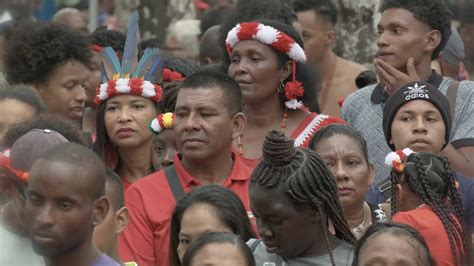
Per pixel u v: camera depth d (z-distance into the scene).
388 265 8.47
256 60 11.86
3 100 10.73
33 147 8.72
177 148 11.30
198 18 19.47
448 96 12.57
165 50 15.54
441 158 10.43
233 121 10.98
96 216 8.17
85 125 13.70
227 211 9.73
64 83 12.66
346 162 10.38
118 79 11.88
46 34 12.73
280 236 9.09
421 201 10.41
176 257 9.96
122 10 18.89
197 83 10.95
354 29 17.30
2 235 8.62
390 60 12.91
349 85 15.52
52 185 7.98
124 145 11.78
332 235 9.33
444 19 12.92
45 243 8.02
